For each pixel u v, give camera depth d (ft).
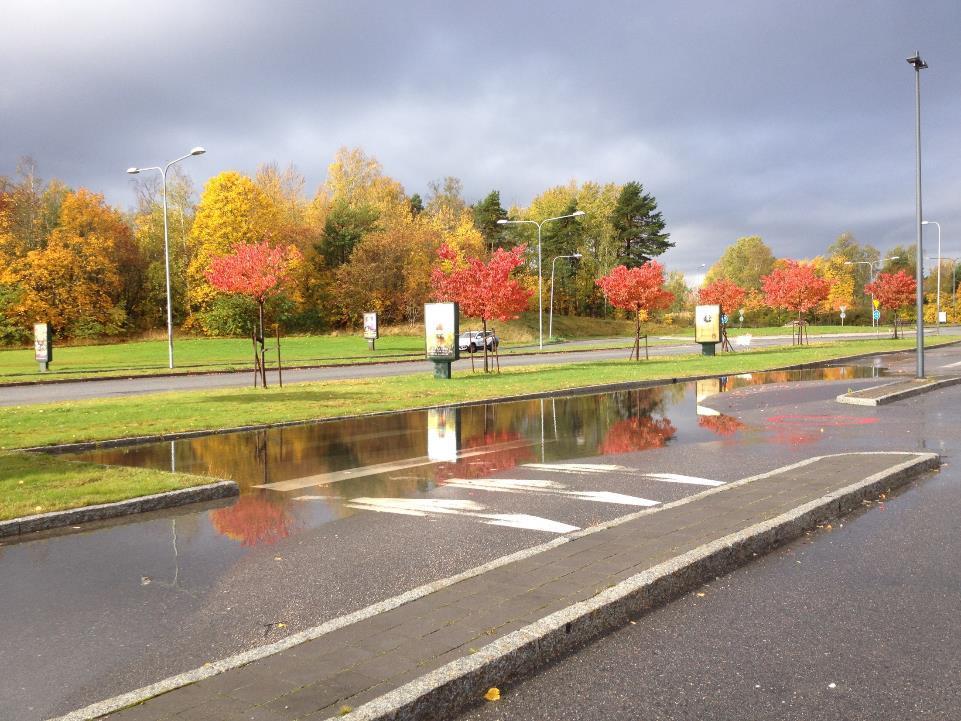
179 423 48.60
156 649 14.20
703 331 126.11
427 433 44.37
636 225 297.12
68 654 14.03
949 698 11.79
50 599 17.10
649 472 31.07
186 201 223.10
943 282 372.99
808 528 21.72
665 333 272.92
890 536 20.72
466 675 12.05
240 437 43.98
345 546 20.90
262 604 16.52
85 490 26.96
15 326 179.93
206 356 141.28
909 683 12.31
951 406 51.60
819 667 12.94
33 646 14.43
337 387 76.43
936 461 30.55
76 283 189.57
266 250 75.87
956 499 24.85
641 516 21.95
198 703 11.35
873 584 16.97
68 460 34.45
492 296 93.04
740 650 13.67
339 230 241.14
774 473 27.99
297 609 16.15
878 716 11.27
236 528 23.25
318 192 286.46
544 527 22.49
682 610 15.67
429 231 242.78
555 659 13.50
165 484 27.94
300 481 30.53
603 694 12.14
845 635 14.24
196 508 26.11
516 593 15.64
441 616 14.49
